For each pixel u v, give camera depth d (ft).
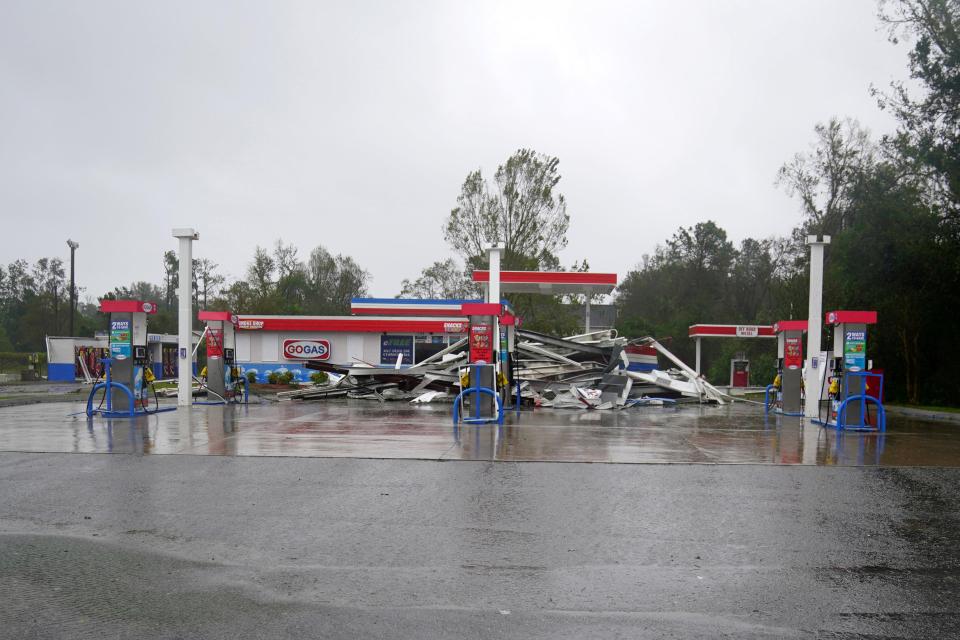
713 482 27.89
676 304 208.95
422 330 105.91
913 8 78.64
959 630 13.93
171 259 233.35
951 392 78.59
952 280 74.59
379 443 37.60
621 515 22.77
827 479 28.76
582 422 50.31
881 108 81.15
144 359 54.08
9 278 237.86
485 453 34.19
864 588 16.35
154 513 22.79
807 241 57.21
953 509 23.99
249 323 105.70
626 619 14.32
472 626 13.88
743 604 15.26
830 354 52.80
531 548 19.25
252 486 26.71
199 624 13.94
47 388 100.99
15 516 22.48
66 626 13.85
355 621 14.10
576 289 84.07
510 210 135.64
